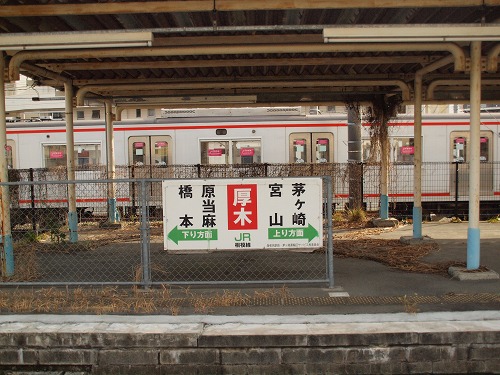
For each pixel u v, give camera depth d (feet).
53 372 15.92
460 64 22.68
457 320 16.55
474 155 22.35
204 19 23.98
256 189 19.83
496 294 19.57
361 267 24.85
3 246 22.74
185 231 19.95
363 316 17.01
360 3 19.98
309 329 15.89
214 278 22.85
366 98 40.06
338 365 15.56
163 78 34.37
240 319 16.94
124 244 32.94
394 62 28.86
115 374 15.85
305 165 44.60
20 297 19.39
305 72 34.17
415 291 20.18
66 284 20.39
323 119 48.24
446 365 15.56
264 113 48.37
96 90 35.42
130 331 15.92
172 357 15.71
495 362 15.53
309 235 19.95
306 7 20.06
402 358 15.51
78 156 48.88
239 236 19.94
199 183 19.85
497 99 39.09
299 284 21.44
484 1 20.01
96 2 20.85
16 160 49.42
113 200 42.52
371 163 43.27
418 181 31.60
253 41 25.08
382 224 40.24
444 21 24.59
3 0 20.17
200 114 48.75
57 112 72.02
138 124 48.67
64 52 23.73
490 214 47.57
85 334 15.89
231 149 48.37
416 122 31.55
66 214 39.78
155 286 21.25
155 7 20.13
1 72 22.99
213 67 31.19
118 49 24.03
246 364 15.62
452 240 32.76
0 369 16.12
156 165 45.83
